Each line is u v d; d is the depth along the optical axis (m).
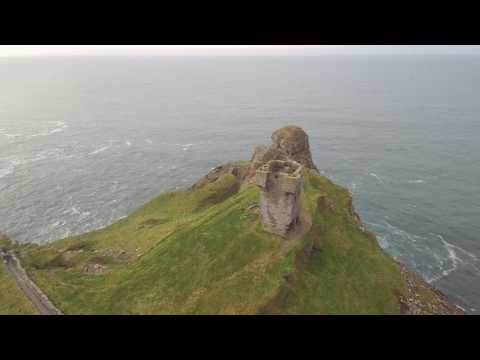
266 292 43.44
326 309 44.78
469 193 113.69
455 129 180.62
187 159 145.88
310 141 167.25
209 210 66.56
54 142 164.12
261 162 77.00
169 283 47.97
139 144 163.62
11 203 106.25
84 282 52.00
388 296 50.19
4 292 48.56
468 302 70.12
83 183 121.12
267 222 50.16
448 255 84.06
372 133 178.00
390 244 88.50
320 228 54.56
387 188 118.25
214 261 48.66
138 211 84.94
